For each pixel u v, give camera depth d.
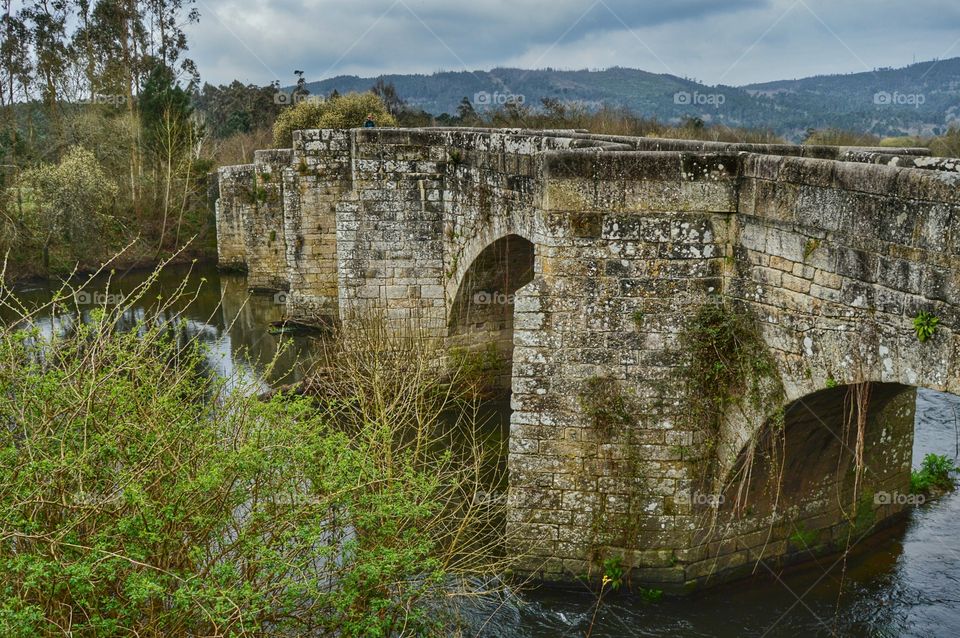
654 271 11.51
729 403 11.47
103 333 9.20
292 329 27.95
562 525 12.20
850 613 11.77
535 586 12.29
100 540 7.20
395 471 10.69
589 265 11.64
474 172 18.98
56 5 47.12
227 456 8.09
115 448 7.87
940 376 8.31
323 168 26.92
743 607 11.97
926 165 11.36
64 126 44.38
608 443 11.93
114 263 38.72
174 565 8.03
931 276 8.34
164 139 43.34
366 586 8.68
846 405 11.15
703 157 11.12
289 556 8.14
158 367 8.82
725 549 12.30
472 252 19.48
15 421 8.07
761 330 10.95
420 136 20.67
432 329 21.42
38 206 36.41
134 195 42.41
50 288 34.69
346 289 21.42
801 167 9.93
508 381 22.06
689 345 11.55
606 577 12.08
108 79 47.34
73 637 6.98
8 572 6.86
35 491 7.05
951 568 12.88
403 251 21.25
